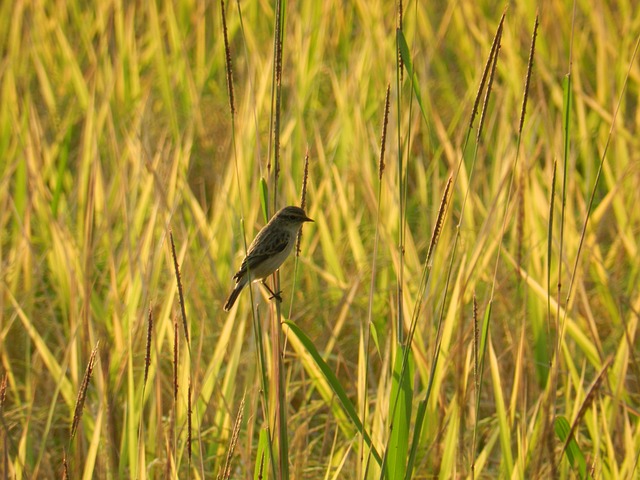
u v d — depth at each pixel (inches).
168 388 472.4
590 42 818.2
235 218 541.3
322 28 745.0
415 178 678.5
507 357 479.2
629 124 697.0
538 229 531.5
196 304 499.2
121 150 641.0
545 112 592.1
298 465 398.6
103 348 413.1
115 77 706.2
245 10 840.3
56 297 557.3
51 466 435.2
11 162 635.5
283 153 614.9
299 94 693.9
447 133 670.5
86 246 477.1
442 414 403.9
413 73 294.5
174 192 550.9
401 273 308.5
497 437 424.2
